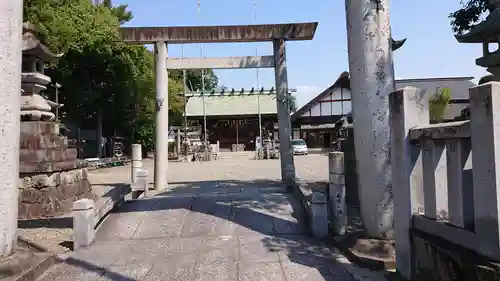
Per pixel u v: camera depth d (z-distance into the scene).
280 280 4.24
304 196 6.86
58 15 16.70
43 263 4.67
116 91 23.17
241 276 4.37
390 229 4.74
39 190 7.80
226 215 6.85
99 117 24.55
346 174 8.23
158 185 10.80
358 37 5.03
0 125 4.27
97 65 21.47
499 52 7.34
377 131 4.83
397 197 4.02
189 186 11.64
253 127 43.19
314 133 41.16
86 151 27.59
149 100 26.19
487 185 2.78
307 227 6.18
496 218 2.71
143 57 23.81
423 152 3.69
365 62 4.96
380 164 4.79
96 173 18.98
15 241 4.50
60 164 8.22
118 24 23.72
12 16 4.43
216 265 4.71
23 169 7.68
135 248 5.44
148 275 4.47
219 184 12.02
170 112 33.41
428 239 3.49
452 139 3.25
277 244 5.46
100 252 5.32
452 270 3.11
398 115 3.94
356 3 5.05
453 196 3.27
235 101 41.53
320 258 4.89
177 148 30.94
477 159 2.88
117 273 4.56
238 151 41.66
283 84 10.88
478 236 2.88
